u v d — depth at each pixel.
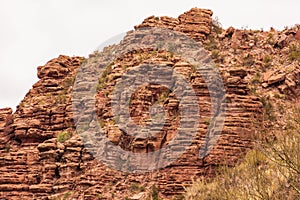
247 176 33.59
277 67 78.56
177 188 60.72
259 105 64.44
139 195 61.22
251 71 77.44
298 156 31.38
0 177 71.69
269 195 31.70
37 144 77.06
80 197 64.44
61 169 68.81
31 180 70.62
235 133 60.53
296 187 31.25
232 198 32.75
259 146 34.34
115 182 65.00
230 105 64.06
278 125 60.66
